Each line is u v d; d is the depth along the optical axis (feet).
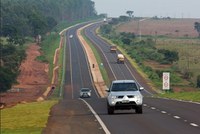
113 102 138.21
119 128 100.58
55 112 160.86
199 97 227.20
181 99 233.55
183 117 122.93
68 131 99.45
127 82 143.54
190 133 86.89
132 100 137.39
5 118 148.97
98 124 111.34
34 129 108.68
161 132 90.48
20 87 519.60
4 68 482.69
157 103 195.31
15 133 103.91
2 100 421.59
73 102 233.35
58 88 524.52
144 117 126.93
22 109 184.75
